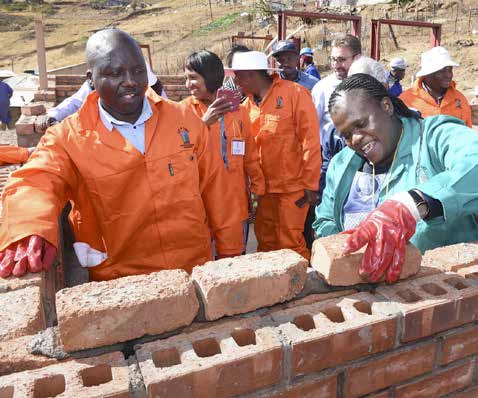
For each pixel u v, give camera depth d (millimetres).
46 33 62812
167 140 2434
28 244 1845
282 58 5238
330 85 4590
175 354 1317
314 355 1354
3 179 3109
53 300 1941
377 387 1511
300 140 4066
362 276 1538
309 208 4699
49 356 1290
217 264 1476
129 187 2385
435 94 4961
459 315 1551
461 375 1661
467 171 1696
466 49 20672
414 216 1560
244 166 3871
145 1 78062
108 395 1151
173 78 10438
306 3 31094
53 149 2293
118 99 2229
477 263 1762
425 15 26984
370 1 30734
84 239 2588
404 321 1458
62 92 9477
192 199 2496
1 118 11359
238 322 1415
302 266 1471
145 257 2539
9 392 1170
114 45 2174
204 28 43469
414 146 2037
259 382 1312
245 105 4332
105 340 1285
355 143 2059
